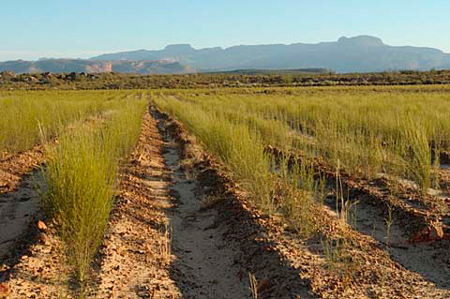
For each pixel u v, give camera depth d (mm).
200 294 5512
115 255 6023
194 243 7258
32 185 10391
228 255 6727
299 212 7098
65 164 6180
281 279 5445
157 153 15531
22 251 6160
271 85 87312
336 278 5336
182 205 9336
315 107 22609
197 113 17750
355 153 10727
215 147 11633
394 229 7371
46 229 6598
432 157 12641
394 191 8898
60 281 5211
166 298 5180
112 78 125562
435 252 6289
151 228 7652
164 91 68375
